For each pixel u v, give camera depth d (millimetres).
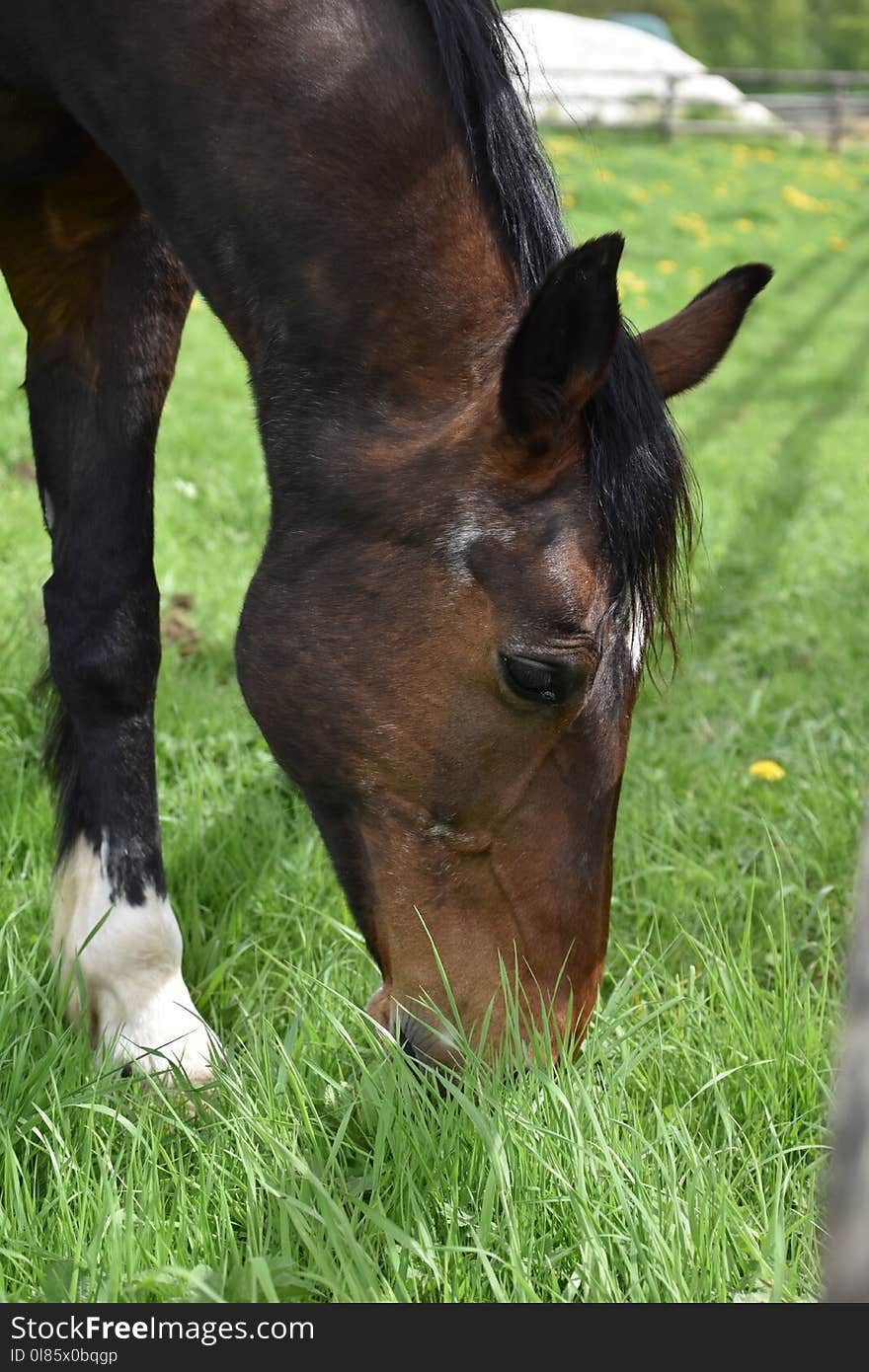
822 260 21625
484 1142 2777
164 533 7547
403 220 2832
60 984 3502
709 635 6902
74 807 3625
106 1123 3057
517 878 2832
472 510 2699
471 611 2707
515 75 2996
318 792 2988
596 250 2375
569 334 2502
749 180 26766
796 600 7516
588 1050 3158
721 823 4809
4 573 6504
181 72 2947
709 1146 3096
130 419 3566
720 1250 2684
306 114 2861
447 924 2881
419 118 2842
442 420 2793
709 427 13094
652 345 2910
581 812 2801
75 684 3537
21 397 9070
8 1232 2670
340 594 2832
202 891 4172
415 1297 2617
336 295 2863
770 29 58656
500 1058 2869
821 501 9984
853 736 5465
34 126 3365
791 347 17234
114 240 3480
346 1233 2520
